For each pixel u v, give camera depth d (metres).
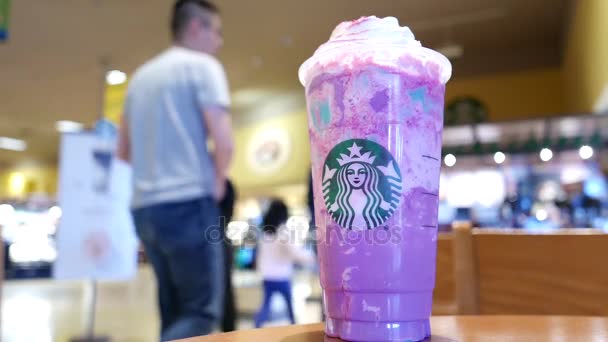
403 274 0.47
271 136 9.08
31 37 6.06
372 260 0.47
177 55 1.56
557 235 0.91
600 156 5.30
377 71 0.48
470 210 6.00
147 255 1.51
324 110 0.50
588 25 4.38
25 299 6.80
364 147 0.48
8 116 9.51
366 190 0.47
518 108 7.03
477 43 6.82
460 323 0.58
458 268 0.98
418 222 0.49
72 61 6.81
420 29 6.25
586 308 0.87
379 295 0.47
